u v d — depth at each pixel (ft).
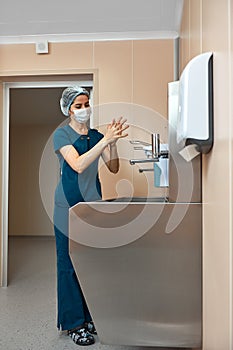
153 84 11.28
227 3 3.21
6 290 11.16
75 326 7.35
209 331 4.36
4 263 11.69
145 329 5.29
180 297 5.11
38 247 20.17
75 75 11.70
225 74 3.30
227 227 3.23
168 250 5.03
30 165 25.43
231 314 3.06
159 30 11.12
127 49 11.39
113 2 9.56
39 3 9.62
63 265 7.45
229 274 3.14
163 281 5.11
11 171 25.46
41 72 11.60
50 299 10.20
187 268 5.04
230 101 3.08
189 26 7.02
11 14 10.23
